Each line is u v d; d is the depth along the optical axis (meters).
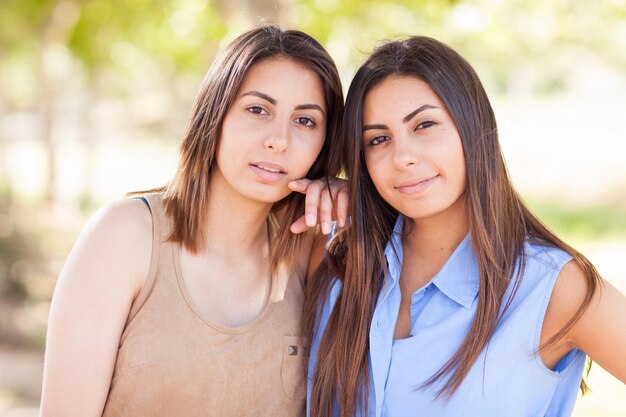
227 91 2.21
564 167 16.64
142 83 37.34
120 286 2.11
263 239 2.47
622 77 25.28
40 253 10.88
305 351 2.43
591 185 15.77
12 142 29.39
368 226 2.40
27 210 12.74
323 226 2.35
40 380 7.18
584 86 26.34
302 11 5.82
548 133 20.23
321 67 2.29
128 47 14.72
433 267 2.39
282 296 2.42
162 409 2.16
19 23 15.00
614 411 5.36
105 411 2.16
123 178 21.89
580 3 7.09
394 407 2.27
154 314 2.16
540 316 2.15
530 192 16.06
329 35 5.91
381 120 2.23
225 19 5.75
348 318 2.37
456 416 2.17
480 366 2.16
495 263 2.21
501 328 2.17
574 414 5.30
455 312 2.26
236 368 2.23
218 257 2.32
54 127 17.44
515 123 22.23
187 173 2.26
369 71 2.27
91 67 17.20
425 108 2.18
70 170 23.64
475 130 2.23
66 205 17.08
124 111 35.38
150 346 2.14
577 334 2.16
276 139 2.19
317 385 2.37
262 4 5.32
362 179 2.39
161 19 8.16
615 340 2.11
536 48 7.65
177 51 7.12
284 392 2.35
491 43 7.45
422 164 2.18
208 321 2.20
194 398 2.18
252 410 2.28
